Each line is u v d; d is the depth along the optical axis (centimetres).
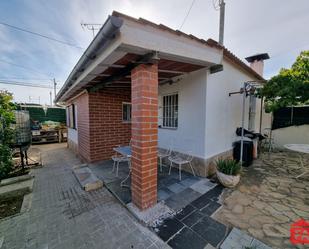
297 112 610
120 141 495
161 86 430
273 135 666
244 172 375
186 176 342
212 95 340
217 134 368
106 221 203
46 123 972
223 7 474
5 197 280
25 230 190
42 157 566
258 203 241
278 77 412
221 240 168
